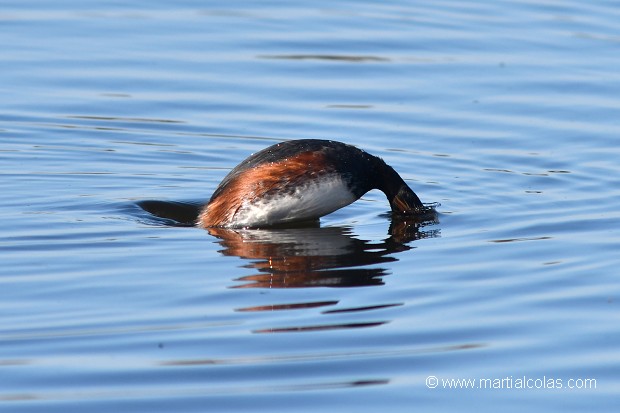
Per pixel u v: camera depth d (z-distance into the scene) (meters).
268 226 18.20
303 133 23.77
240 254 16.61
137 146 23.03
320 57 28.12
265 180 18.03
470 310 14.42
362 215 19.12
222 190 18.33
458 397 12.08
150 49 28.34
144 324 13.81
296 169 18.06
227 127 24.08
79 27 29.75
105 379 12.28
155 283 15.26
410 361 12.88
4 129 23.61
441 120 24.50
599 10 32.03
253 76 26.86
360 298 14.80
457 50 28.73
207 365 12.66
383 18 31.16
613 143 23.14
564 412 11.84
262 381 12.31
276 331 13.63
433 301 14.73
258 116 24.69
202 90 26.02
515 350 13.23
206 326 13.77
